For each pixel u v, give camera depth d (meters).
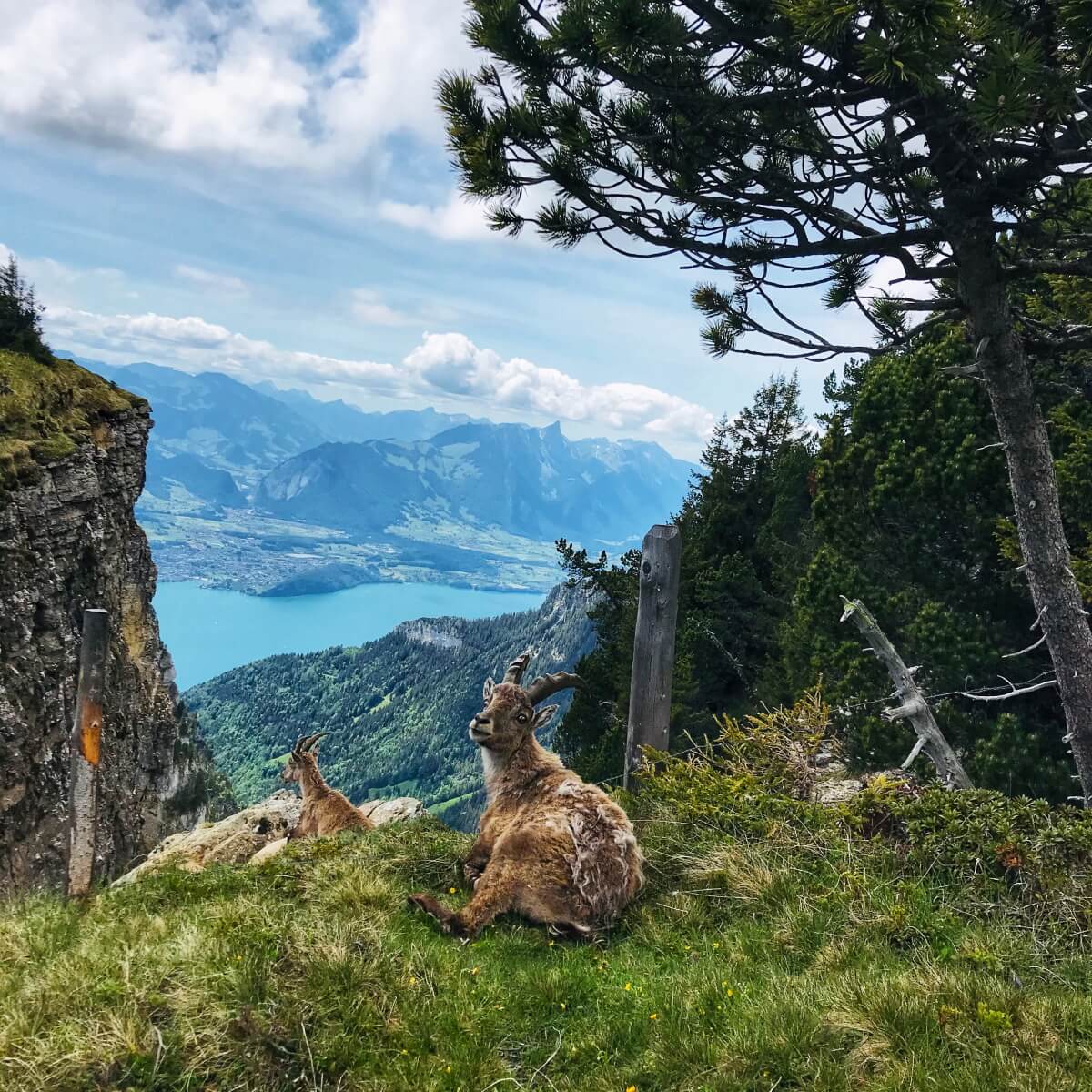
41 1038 2.37
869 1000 2.54
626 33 3.16
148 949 2.64
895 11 2.81
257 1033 2.42
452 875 3.47
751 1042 2.46
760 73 3.42
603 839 3.22
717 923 3.20
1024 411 3.79
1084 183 3.73
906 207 3.54
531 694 3.57
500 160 3.55
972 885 3.14
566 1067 2.52
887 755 5.41
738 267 3.75
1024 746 4.91
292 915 2.93
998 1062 2.34
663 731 4.29
